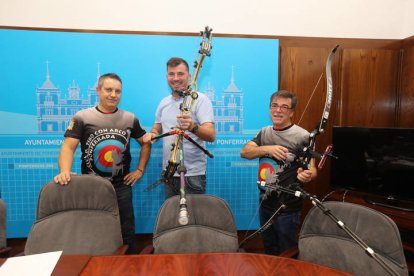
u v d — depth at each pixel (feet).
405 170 6.44
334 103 8.07
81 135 5.86
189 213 4.47
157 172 7.57
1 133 7.10
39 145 7.23
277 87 7.68
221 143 7.68
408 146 6.38
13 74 6.98
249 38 7.49
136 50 7.25
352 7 7.95
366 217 3.89
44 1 7.09
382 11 8.03
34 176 7.29
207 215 4.48
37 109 7.14
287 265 3.47
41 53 7.01
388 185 6.70
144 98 7.38
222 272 3.31
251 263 3.51
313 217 4.30
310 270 3.35
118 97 5.86
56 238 4.30
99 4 7.26
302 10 7.81
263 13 7.72
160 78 7.36
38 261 3.46
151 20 7.45
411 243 6.29
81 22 7.26
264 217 5.92
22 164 7.23
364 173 7.04
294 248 4.50
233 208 7.84
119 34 7.16
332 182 7.55
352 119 8.11
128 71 7.27
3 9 7.01
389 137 6.63
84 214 4.47
